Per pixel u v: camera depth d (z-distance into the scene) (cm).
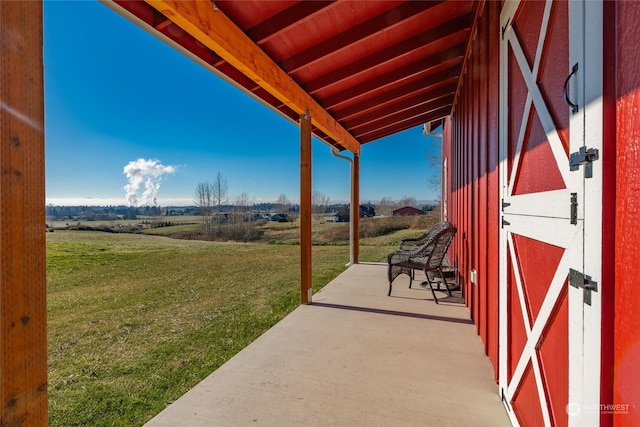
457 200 447
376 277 497
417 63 355
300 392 189
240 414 170
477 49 276
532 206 131
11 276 85
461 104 399
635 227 68
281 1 219
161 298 438
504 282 174
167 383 211
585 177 87
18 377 87
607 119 77
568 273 98
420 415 167
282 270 629
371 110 479
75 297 447
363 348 246
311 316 318
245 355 237
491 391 188
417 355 233
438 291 409
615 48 74
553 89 111
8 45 86
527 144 138
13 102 87
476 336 265
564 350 102
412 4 251
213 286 503
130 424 169
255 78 259
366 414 168
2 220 84
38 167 92
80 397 196
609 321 77
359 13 252
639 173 66
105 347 274
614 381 75
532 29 133
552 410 113
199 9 189
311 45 279
